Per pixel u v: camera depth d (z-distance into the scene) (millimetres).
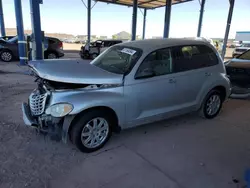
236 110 4988
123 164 2783
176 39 3926
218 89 4293
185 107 3824
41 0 8219
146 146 3246
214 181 2504
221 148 3250
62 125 2840
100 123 3029
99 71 3172
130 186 2387
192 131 3799
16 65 10289
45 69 3078
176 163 2836
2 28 16219
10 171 2559
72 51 20938
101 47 15109
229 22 11859
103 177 2521
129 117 3191
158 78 3344
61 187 2340
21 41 10141
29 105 3375
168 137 3547
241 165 2832
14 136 3359
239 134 3738
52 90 2883
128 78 3086
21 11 9875
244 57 6945
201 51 3965
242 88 5996
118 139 3432
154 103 3406
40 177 2482
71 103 2711
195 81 3824
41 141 3260
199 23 15984
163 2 17531
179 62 3621
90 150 3010
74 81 2816
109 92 2969
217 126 4043
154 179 2510
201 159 2945
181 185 2424
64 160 2830
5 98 5145
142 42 3699
